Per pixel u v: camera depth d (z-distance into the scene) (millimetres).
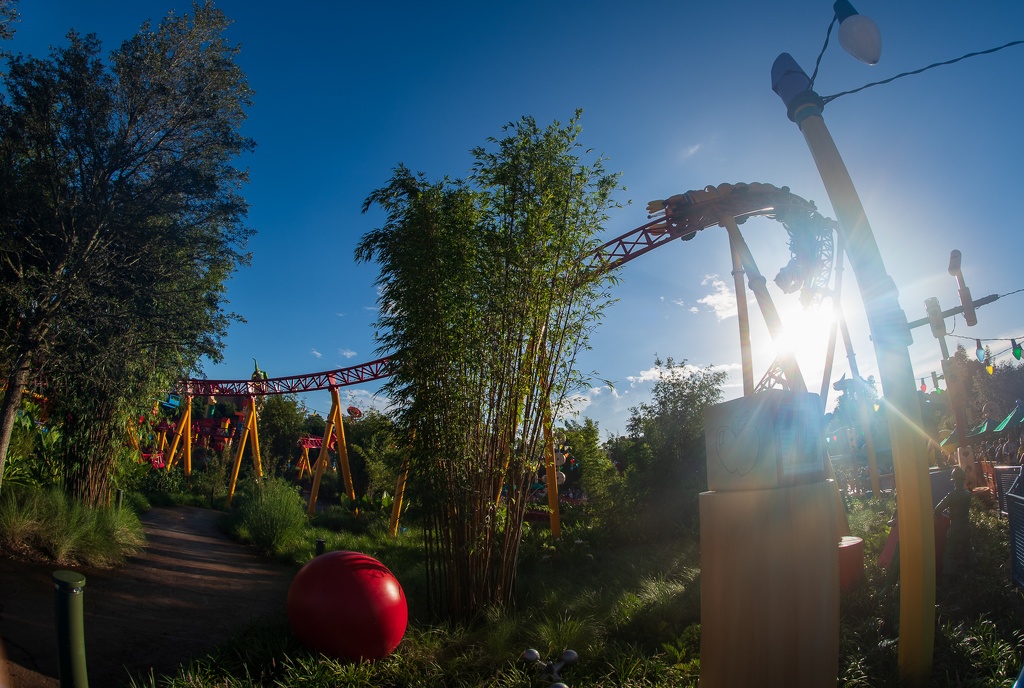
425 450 7746
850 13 4453
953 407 14562
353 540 16375
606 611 7281
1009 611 5824
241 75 12781
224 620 8562
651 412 15477
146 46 12109
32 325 10125
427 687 5473
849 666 4891
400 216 8438
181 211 12180
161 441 37781
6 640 6219
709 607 3795
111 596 8820
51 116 11211
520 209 7898
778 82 4949
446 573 7812
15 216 10461
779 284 6422
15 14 10977
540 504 19328
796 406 3738
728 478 3828
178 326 11594
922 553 4484
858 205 4578
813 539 3576
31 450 12719
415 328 7898
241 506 19688
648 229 8242
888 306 4551
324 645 5969
